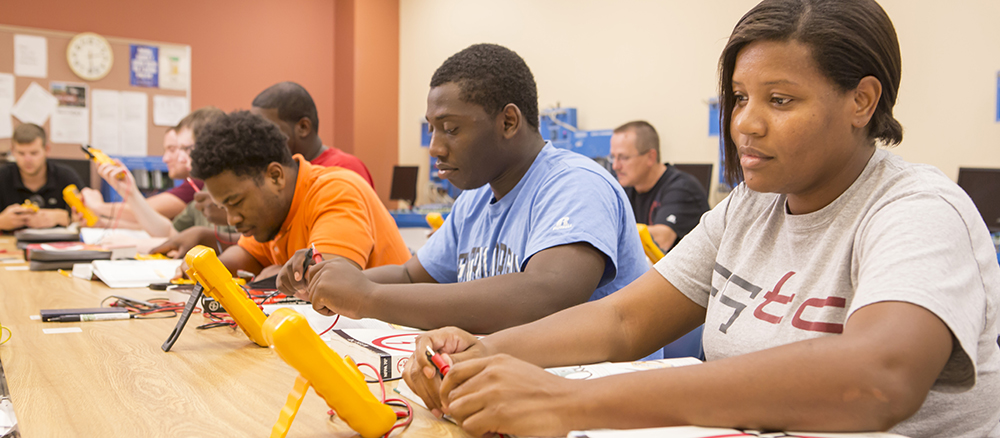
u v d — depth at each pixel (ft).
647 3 14.23
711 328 2.68
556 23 16.29
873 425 1.69
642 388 1.83
